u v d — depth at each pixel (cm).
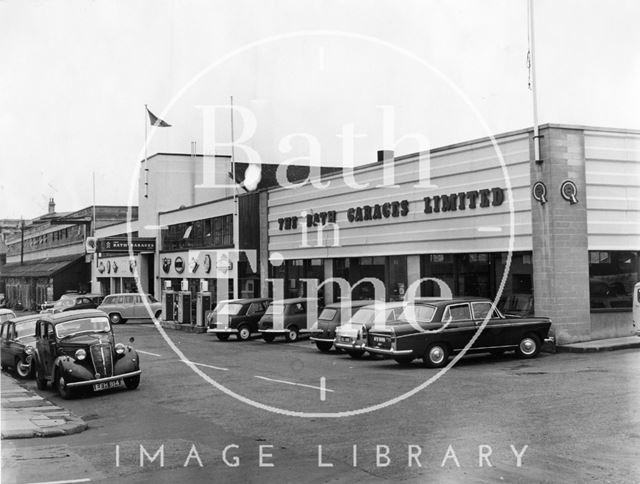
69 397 1389
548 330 1720
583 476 691
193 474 756
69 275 5419
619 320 1947
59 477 765
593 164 1927
